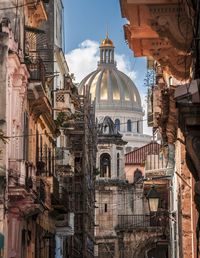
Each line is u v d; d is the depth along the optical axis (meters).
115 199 101.31
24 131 34.47
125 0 19.14
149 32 21.03
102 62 145.25
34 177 34.09
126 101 139.00
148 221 95.75
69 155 57.81
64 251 58.19
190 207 31.47
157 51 21.83
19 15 34.88
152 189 34.91
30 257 37.41
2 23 31.19
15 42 32.59
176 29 19.20
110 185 101.62
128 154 113.56
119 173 106.00
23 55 35.66
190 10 17.09
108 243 98.94
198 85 14.31
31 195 31.80
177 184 37.09
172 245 45.50
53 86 48.47
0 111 30.11
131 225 96.38
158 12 19.08
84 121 72.06
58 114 48.78
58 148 51.47
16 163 31.17
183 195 31.67
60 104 51.09
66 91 51.22
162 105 30.45
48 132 43.88
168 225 52.44
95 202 95.19
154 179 48.88
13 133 32.44
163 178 49.50
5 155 29.81
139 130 139.00
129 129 138.00
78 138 72.25
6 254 30.56
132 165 111.50
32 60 37.16
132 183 101.44
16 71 32.59
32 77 35.50
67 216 47.62
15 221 32.41
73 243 67.50
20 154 33.06
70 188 63.44
